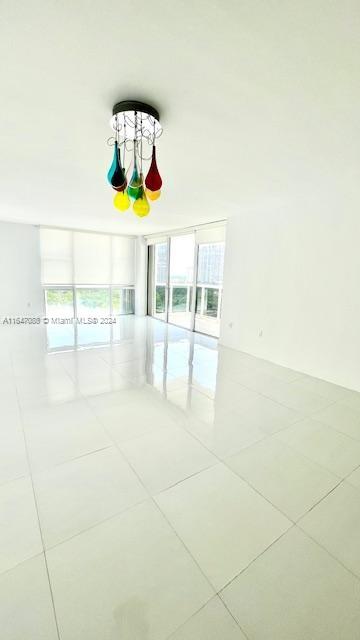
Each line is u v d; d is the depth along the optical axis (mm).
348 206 3465
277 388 3557
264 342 4695
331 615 1188
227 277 5328
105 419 2711
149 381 3684
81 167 2912
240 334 5145
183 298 7523
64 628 1122
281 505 1755
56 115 1915
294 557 1431
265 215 4512
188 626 1140
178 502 1760
